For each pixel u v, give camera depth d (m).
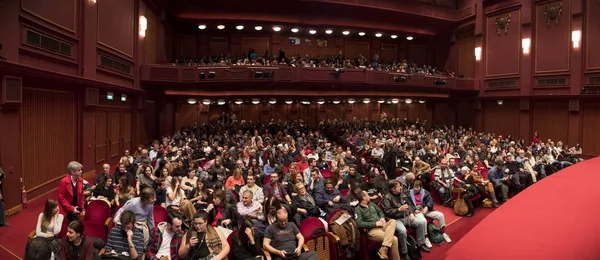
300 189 7.55
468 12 26.00
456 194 10.38
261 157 13.39
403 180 9.68
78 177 7.16
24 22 9.09
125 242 5.46
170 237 5.81
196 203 7.64
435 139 19.50
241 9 22.58
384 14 24.88
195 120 24.19
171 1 21.38
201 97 22.59
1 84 8.12
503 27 23.97
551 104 21.70
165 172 8.58
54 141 10.83
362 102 27.55
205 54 25.30
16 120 8.80
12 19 8.52
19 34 8.86
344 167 11.54
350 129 23.33
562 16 20.86
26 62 9.20
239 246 5.54
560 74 20.92
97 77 13.06
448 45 28.69
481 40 25.22
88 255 5.00
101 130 13.77
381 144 16.62
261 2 22.41
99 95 13.45
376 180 9.30
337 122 25.28
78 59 11.83
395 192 7.49
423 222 7.36
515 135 23.53
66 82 10.66
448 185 10.80
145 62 18.50
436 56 29.80
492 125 25.19
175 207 7.53
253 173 10.16
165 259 5.48
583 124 20.11
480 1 25.14
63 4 10.88
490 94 24.88
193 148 15.05
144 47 18.30
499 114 24.67
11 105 8.48
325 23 24.09
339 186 9.48
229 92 20.19
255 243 5.55
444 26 27.73
